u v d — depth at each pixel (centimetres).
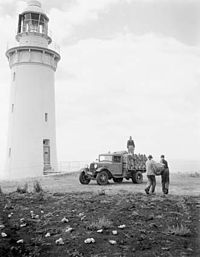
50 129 3312
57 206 1163
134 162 2219
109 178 2153
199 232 845
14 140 3173
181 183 2170
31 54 3278
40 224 952
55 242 795
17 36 3375
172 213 1034
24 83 3256
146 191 1486
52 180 2494
